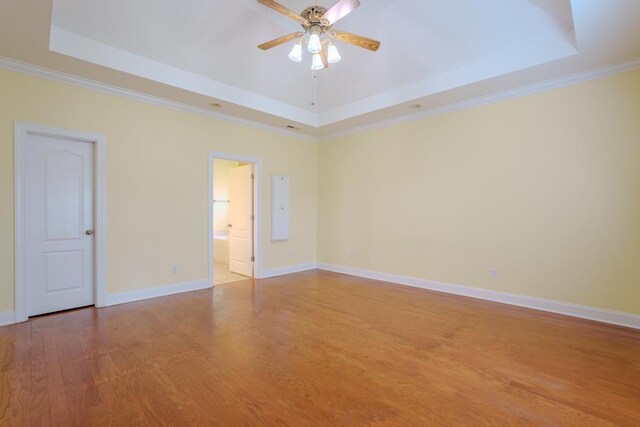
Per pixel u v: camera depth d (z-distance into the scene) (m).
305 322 3.27
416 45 3.64
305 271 6.00
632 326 3.10
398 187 4.99
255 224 5.39
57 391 2.01
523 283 3.78
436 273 4.55
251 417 1.78
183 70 3.82
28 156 3.32
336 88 4.67
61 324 3.17
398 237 5.00
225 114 4.79
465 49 3.49
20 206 3.20
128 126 3.92
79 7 2.85
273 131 5.55
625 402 1.91
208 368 2.32
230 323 3.23
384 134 5.17
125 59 3.38
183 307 3.75
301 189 6.04
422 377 2.20
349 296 4.25
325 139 6.12
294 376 2.21
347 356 2.52
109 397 1.96
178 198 4.36
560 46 3.02
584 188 3.36
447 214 4.42
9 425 1.70
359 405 1.89
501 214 3.93
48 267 3.46
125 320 3.30
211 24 3.37
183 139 4.40
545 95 3.60
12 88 3.16
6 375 2.20
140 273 4.04
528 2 2.88
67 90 3.48
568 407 1.87
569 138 3.45
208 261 4.69
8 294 3.15
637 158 3.07
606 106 3.23
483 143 4.07
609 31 2.59
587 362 2.41
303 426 1.71
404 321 3.30
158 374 2.23
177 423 1.72
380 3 3.34
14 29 2.62
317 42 2.69
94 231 3.73
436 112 4.52
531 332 2.99
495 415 1.80
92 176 3.74
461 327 3.13
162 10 3.10
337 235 5.94
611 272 3.21
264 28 3.55
